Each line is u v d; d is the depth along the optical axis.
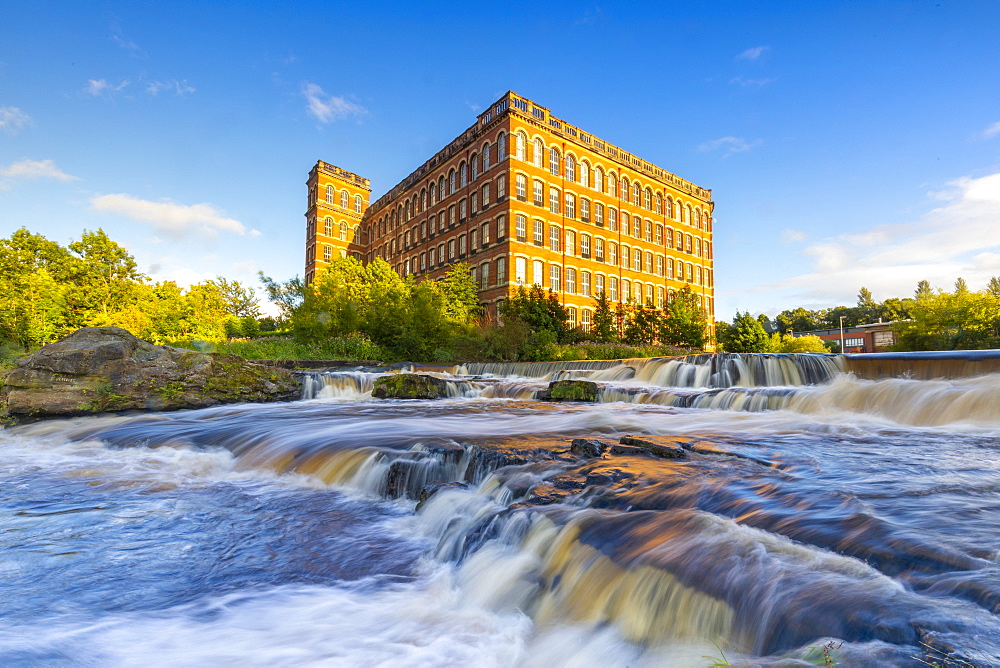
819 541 2.52
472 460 5.12
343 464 5.57
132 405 10.66
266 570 3.30
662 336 36.19
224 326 39.47
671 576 2.38
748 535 2.64
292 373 13.59
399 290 27.25
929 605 1.81
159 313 33.16
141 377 10.93
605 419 7.80
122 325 27.73
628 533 2.86
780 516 2.88
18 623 2.58
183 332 33.72
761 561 2.32
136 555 3.53
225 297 54.25
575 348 27.44
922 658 1.50
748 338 42.34
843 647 1.65
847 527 2.62
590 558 2.75
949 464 4.22
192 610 2.74
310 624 2.60
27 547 3.66
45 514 4.45
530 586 2.81
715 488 3.50
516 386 13.04
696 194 50.34
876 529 2.54
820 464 4.25
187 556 3.52
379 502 4.81
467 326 27.81
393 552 3.62
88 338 11.07
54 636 2.45
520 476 4.31
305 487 5.38
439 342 26.20
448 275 34.53
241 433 7.53
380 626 2.59
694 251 49.72
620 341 34.66
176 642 2.41
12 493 5.14
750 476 3.85
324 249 53.88
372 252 55.84
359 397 13.79
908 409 7.67
